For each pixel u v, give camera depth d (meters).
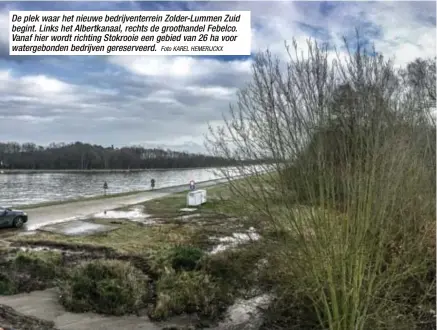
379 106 9.30
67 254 13.94
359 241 7.53
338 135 8.59
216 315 9.98
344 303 7.72
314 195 7.99
